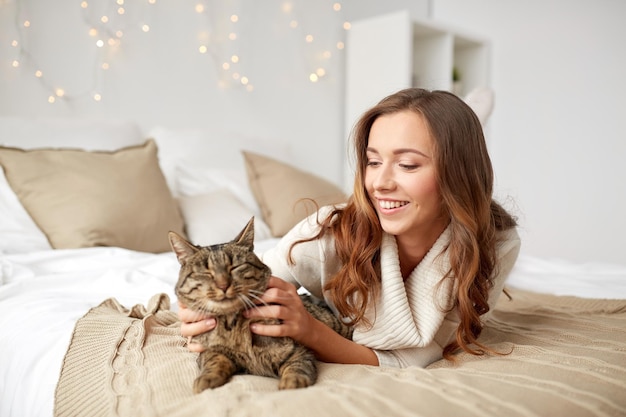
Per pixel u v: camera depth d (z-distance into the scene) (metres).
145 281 1.73
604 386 0.96
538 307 1.71
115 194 2.20
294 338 1.07
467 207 1.20
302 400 0.83
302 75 4.04
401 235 1.27
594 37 4.20
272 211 2.88
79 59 2.89
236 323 1.04
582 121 4.30
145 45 3.17
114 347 1.15
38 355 1.25
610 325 1.46
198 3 3.38
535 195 4.58
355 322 1.25
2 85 2.63
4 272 1.70
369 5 4.49
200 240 2.43
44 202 2.10
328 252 1.30
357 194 1.25
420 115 1.15
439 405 0.83
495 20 4.75
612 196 4.18
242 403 0.83
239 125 3.69
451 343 1.32
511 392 0.89
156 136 3.03
